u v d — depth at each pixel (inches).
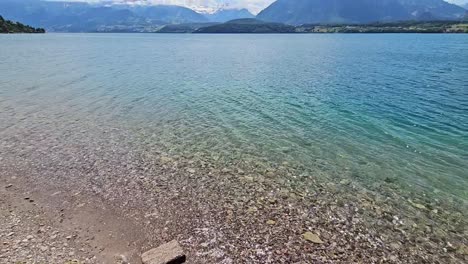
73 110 888.9
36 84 1263.5
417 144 663.8
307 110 919.0
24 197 433.4
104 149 614.2
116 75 1567.4
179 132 722.8
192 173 516.4
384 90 1213.7
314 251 335.0
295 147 642.2
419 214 412.8
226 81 1421.0
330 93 1159.6
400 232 374.0
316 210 414.9
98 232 359.3
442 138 697.0
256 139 684.7
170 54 3048.7
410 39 6412.4
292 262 317.1
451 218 405.4
